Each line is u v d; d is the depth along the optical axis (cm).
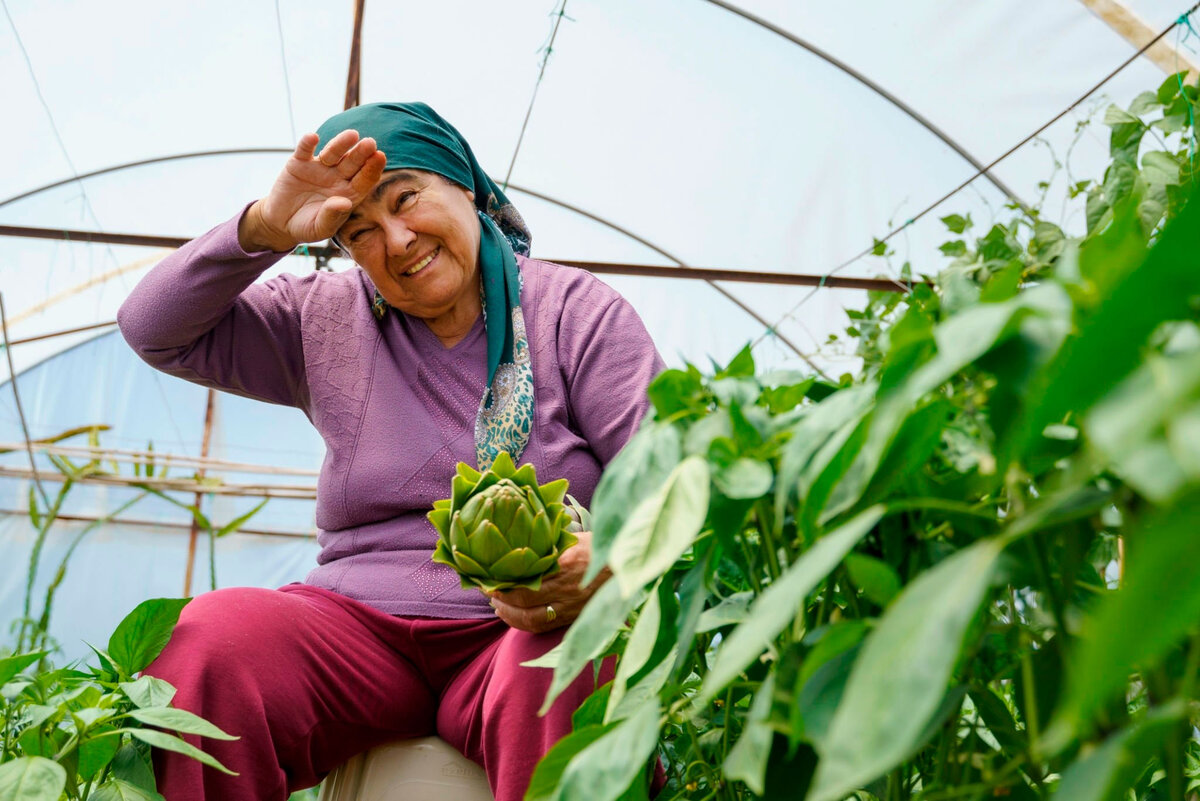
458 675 128
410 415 140
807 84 336
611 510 59
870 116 340
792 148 360
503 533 100
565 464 137
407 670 128
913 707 35
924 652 36
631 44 334
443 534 104
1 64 332
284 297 153
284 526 610
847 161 358
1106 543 88
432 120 146
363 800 127
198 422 583
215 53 339
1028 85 305
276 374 153
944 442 58
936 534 60
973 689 59
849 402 50
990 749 67
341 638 124
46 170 377
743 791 80
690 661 84
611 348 144
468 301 147
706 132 362
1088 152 312
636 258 428
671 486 55
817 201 377
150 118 362
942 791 58
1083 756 39
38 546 405
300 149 130
